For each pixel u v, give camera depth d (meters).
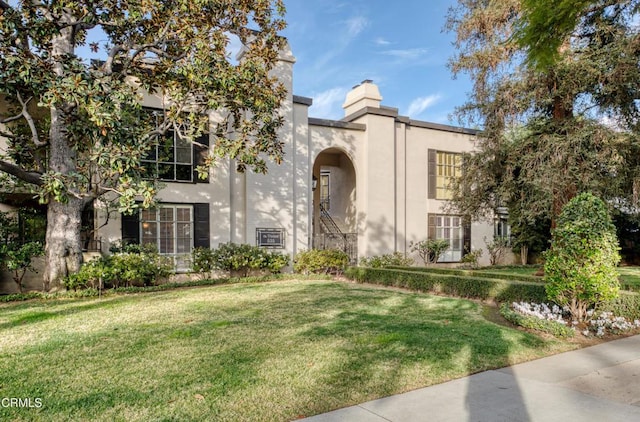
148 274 11.02
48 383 3.98
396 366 4.46
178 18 9.22
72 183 8.46
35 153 9.86
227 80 9.40
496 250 19.16
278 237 14.19
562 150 10.00
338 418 3.26
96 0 8.76
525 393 3.82
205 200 13.24
